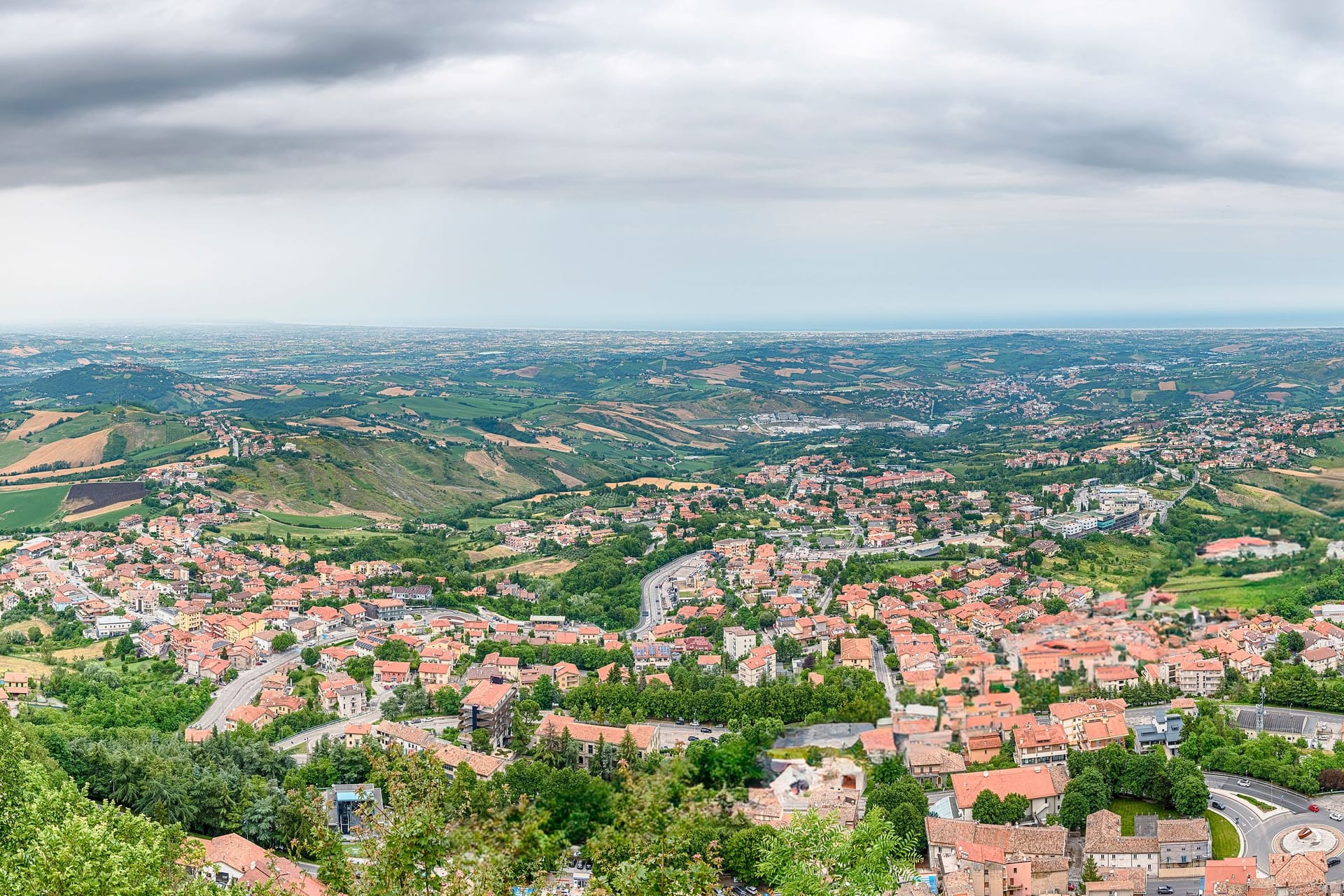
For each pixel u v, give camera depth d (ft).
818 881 494.18
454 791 356.79
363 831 349.82
